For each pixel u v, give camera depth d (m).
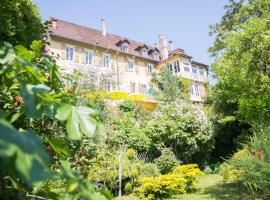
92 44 28.05
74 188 0.85
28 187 1.06
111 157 8.65
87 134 0.91
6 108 1.36
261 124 10.77
